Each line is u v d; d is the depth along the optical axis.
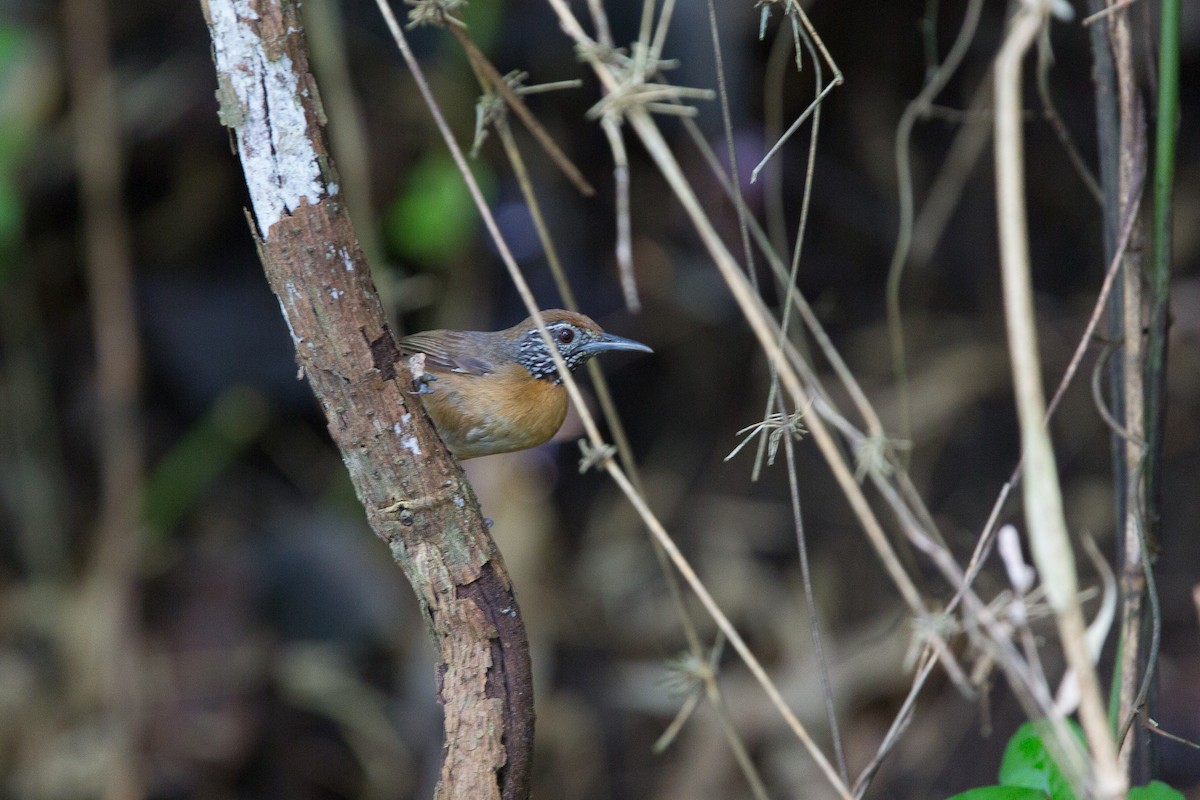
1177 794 5.20
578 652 12.98
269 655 12.43
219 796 11.83
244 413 12.80
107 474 11.87
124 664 11.82
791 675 12.11
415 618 12.77
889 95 13.52
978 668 5.93
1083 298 13.30
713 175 12.72
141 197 12.84
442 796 4.95
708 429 13.97
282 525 13.16
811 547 13.12
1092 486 12.59
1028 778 5.31
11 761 11.76
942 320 13.53
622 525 13.62
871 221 13.63
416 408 4.95
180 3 12.50
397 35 5.67
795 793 11.55
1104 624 5.91
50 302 13.09
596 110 6.52
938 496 12.84
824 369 13.41
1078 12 12.82
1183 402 12.79
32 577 12.90
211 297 12.96
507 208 12.72
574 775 12.36
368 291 4.82
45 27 12.02
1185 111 13.17
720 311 13.37
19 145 11.23
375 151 11.98
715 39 5.80
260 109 4.58
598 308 13.27
